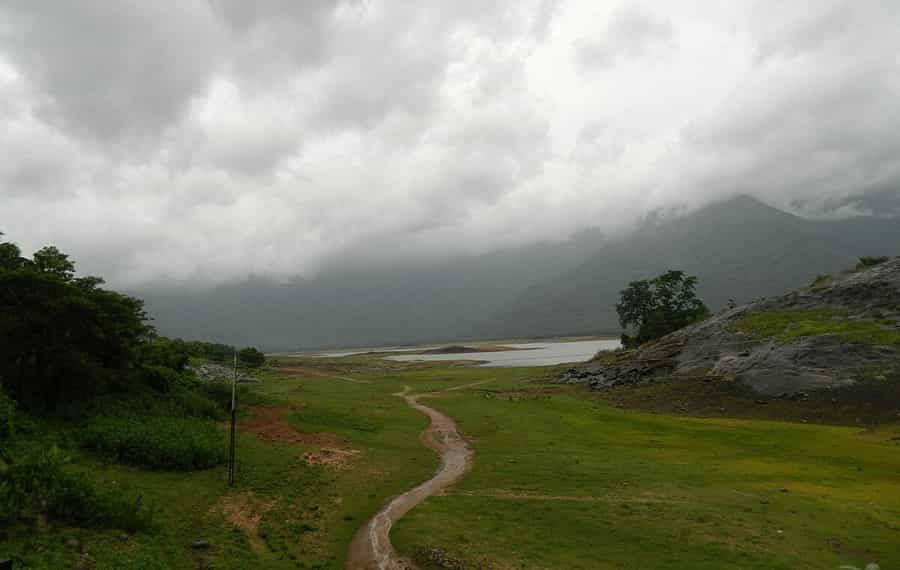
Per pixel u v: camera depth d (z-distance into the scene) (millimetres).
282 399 58344
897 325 61375
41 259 37844
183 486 27062
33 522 18562
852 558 20172
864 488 29484
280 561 20234
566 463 35062
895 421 47625
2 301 32562
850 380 55000
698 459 36656
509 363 165625
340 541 22625
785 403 55656
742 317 78875
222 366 86375
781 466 34438
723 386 62625
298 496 27766
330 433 43938
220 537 21625
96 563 17172
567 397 70312
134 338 45594
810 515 24859
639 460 36094
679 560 20125
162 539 20531
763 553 20609
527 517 24781
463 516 24984
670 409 60469
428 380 96438
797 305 75375
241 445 36344
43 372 33500
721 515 24750
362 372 124938
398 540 22312
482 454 38219
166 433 32031
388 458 36844
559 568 19484
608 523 23906
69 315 34000
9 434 26156
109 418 33406
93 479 24578
